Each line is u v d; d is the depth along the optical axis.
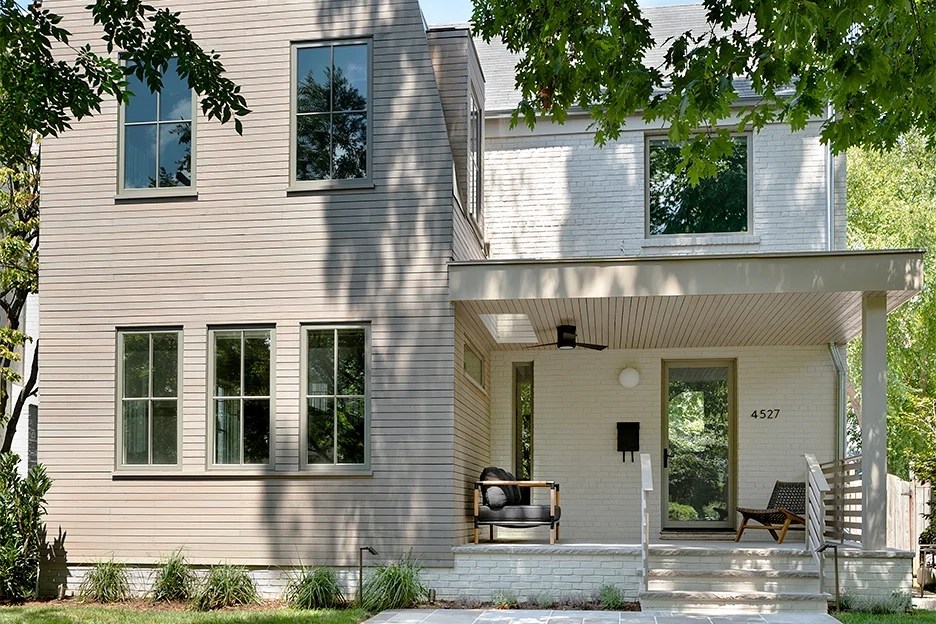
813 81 9.93
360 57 12.72
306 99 12.77
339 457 12.33
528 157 16.03
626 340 15.30
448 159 12.45
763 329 14.17
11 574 12.20
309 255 12.58
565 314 13.14
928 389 25.62
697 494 15.84
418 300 12.34
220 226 12.74
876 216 24.19
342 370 12.43
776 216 15.45
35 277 17.81
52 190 13.05
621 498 15.80
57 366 12.85
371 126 12.59
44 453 12.77
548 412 16.11
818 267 11.51
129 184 12.98
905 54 9.33
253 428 12.50
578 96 10.88
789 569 12.05
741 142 15.68
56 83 9.05
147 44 9.14
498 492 12.92
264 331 12.62
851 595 11.67
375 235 12.48
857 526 12.71
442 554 12.04
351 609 11.41
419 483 12.14
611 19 9.49
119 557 12.48
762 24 8.04
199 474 12.45
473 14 11.20
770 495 15.46
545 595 11.95
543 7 9.88
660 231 15.79
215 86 9.33
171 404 12.66
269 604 11.90
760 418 15.62
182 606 11.81
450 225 12.37
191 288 12.73
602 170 15.84
